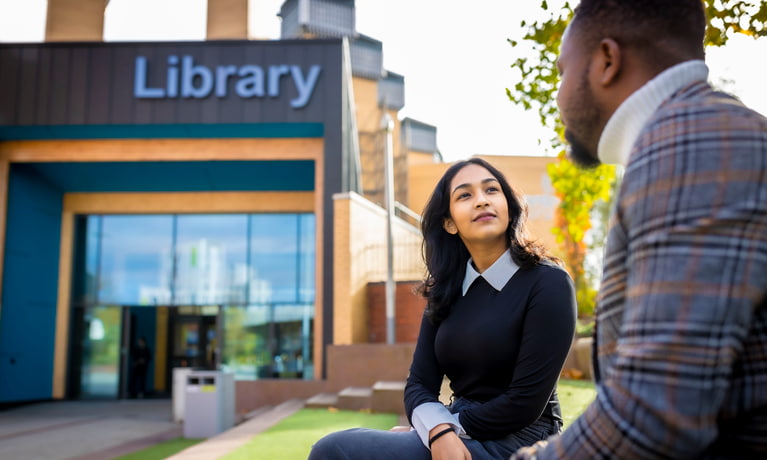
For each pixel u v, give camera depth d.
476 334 1.48
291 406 10.65
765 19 2.26
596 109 0.91
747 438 0.74
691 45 0.86
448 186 1.63
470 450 1.35
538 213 23.92
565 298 1.43
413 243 17.78
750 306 0.67
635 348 0.70
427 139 33.50
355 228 13.63
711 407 0.65
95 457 7.46
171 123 13.55
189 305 15.85
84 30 16.70
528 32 3.22
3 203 14.03
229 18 16.36
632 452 0.68
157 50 13.77
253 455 5.09
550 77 3.25
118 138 14.32
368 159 26.55
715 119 0.73
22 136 14.07
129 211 16.16
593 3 0.90
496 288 1.51
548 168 5.11
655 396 0.66
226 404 9.51
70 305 15.92
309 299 15.65
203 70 13.67
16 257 14.33
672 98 0.83
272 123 13.59
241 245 16.02
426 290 1.66
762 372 0.73
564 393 5.75
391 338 12.95
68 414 12.77
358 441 1.37
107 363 15.87
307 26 31.84
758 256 0.67
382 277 15.38
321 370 13.02
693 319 0.66
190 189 15.85
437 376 1.65
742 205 0.67
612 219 0.82
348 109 14.81
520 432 1.42
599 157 0.98
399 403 8.59
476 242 1.55
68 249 16.06
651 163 0.74
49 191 15.57
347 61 14.80
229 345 15.55
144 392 16.27
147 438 9.14
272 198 15.95
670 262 0.69
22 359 14.39
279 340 15.51
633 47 0.87
